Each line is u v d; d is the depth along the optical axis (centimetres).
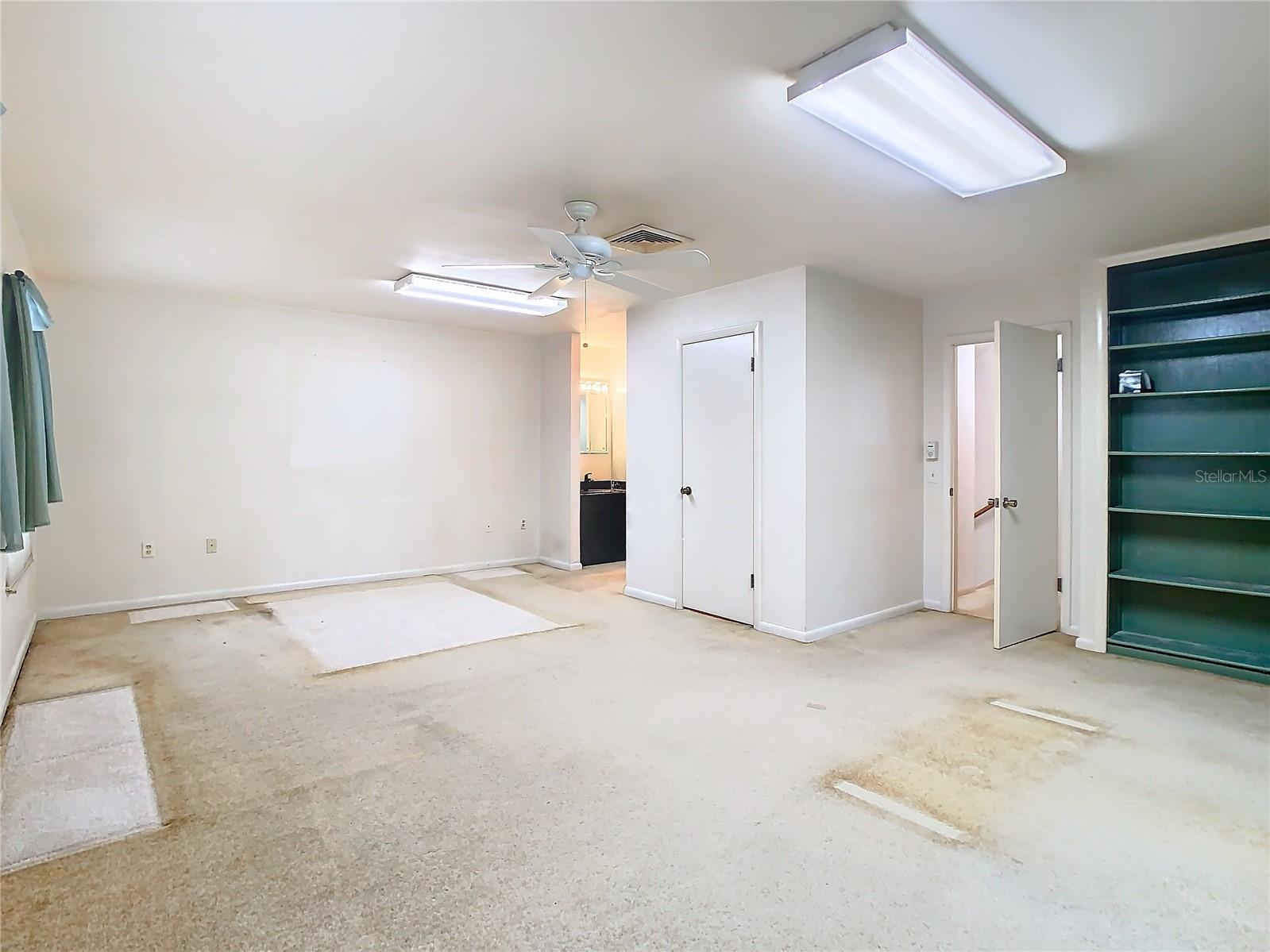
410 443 634
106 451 492
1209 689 343
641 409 551
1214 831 217
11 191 300
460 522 668
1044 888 189
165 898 184
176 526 520
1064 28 184
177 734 290
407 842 211
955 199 307
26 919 175
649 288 375
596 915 178
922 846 209
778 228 348
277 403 561
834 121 221
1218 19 179
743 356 466
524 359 709
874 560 479
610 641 429
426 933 171
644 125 240
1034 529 439
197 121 237
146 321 504
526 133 246
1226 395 384
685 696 334
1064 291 451
